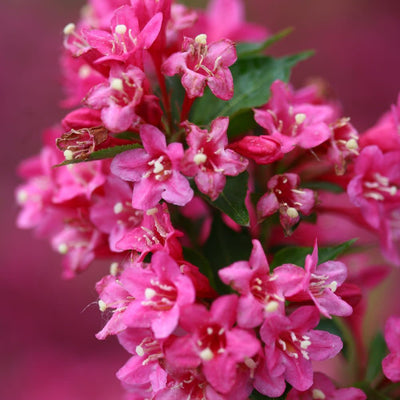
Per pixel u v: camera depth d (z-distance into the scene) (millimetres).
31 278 1587
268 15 1887
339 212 894
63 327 1567
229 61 819
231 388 801
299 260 839
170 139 843
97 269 1603
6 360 1522
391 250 878
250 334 794
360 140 868
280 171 862
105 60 812
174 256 817
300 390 806
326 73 1839
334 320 873
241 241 861
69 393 1491
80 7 1793
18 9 1774
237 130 852
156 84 881
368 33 1856
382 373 860
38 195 892
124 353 1559
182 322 794
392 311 1156
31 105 1723
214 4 943
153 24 819
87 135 819
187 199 810
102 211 851
